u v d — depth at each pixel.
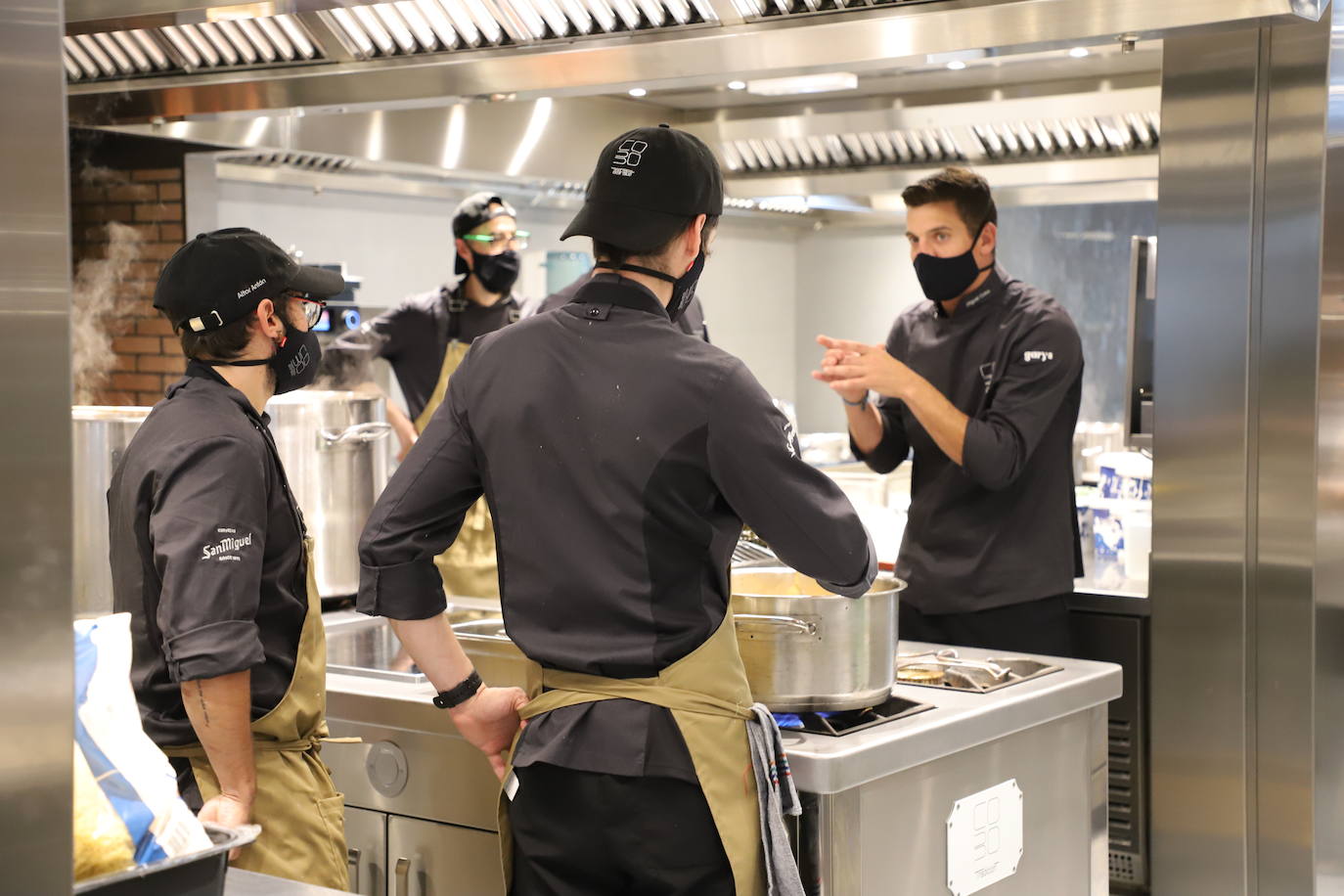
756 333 6.98
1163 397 2.88
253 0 2.12
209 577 1.70
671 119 4.52
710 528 1.62
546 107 4.30
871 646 1.94
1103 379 6.04
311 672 1.92
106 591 2.51
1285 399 2.73
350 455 2.80
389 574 1.74
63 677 1.02
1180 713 2.92
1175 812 2.94
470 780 2.11
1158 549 2.92
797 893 1.67
